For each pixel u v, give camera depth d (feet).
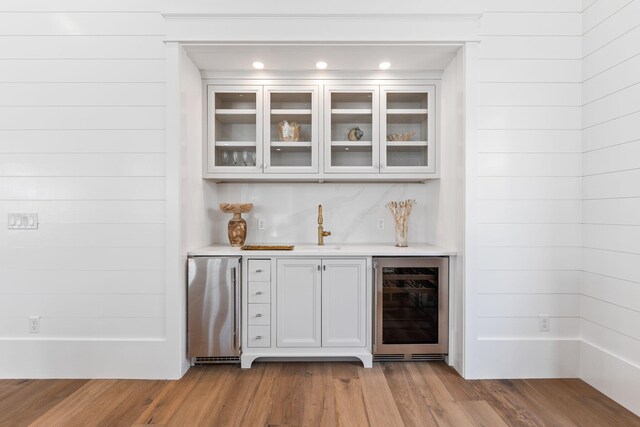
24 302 8.19
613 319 7.28
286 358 8.89
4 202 8.21
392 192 10.63
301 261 8.54
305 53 8.43
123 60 8.18
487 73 8.16
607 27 7.42
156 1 8.17
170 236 8.08
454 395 7.33
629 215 6.92
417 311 8.66
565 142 8.18
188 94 8.56
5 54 8.16
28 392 7.48
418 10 7.97
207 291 8.33
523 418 6.54
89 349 8.14
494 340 8.10
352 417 6.55
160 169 8.19
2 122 8.19
